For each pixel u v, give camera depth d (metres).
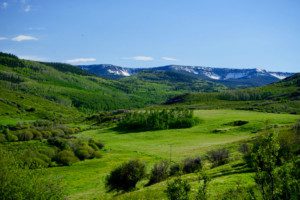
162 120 169.75
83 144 111.19
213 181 46.34
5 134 127.38
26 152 93.06
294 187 16.72
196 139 136.12
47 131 144.38
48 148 102.69
